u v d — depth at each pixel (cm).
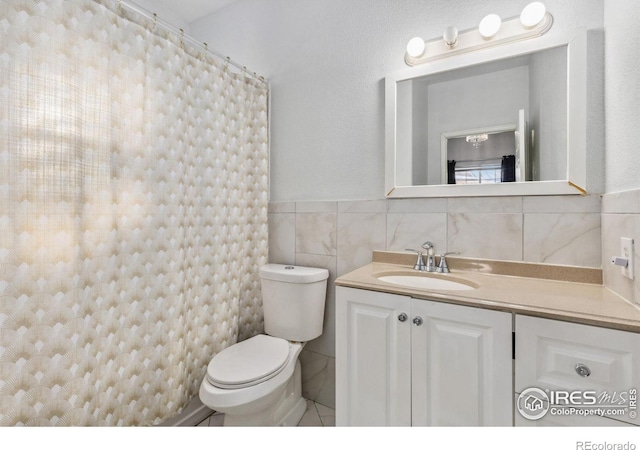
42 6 95
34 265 94
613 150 104
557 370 83
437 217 145
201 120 152
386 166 155
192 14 227
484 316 92
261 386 124
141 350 124
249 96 183
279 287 162
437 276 134
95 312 110
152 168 129
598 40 114
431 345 102
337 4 173
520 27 126
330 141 176
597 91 115
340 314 120
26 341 93
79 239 105
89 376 107
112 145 115
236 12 213
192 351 148
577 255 118
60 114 99
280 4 194
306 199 184
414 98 149
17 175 91
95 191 110
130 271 121
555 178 121
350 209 168
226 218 167
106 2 112
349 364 119
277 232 194
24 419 92
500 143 131
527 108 126
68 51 101
